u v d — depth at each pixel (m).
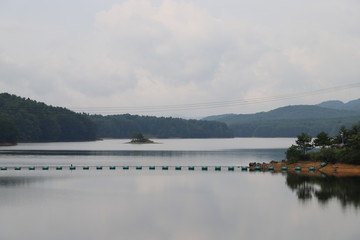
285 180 105.44
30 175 118.56
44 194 85.94
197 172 126.94
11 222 63.78
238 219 65.88
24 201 78.56
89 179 109.69
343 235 57.94
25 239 56.16
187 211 71.00
